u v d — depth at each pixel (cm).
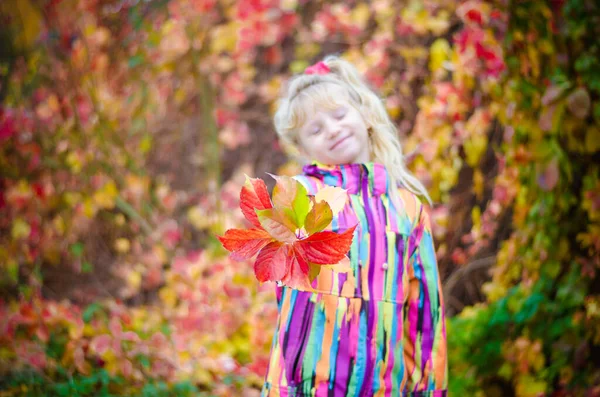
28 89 372
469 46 291
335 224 150
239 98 385
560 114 220
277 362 148
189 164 408
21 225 361
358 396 143
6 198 360
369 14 349
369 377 145
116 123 393
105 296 383
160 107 405
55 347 296
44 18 372
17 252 358
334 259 124
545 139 238
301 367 144
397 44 347
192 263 346
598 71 222
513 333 255
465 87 308
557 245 250
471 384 253
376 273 150
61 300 381
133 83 396
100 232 393
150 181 398
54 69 373
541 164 232
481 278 325
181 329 326
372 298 149
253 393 278
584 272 241
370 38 360
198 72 383
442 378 157
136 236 384
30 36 372
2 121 352
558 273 252
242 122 401
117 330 288
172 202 391
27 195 362
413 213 162
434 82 331
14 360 283
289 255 126
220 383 285
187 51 392
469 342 267
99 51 384
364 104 175
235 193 375
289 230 124
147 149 395
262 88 373
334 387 143
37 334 292
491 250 320
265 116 400
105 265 390
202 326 323
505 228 318
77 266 375
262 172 400
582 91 218
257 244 126
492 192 326
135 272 374
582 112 217
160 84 399
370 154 177
